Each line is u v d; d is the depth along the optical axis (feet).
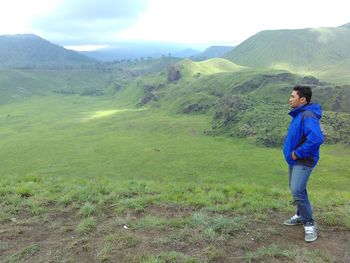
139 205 14.14
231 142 208.85
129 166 159.84
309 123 10.13
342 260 9.61
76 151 195.21
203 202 14.62
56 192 16.80
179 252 9.82
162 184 19.40
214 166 155.02
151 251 9.98
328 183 123.13
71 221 12.78
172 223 11.96
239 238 10.91
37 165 166.40
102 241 10.72
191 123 261.44
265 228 11.73
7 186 17.53
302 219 11.03
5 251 10.26
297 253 9.73
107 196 15.44
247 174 140.67
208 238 10.71
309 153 10.18
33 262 9.52
